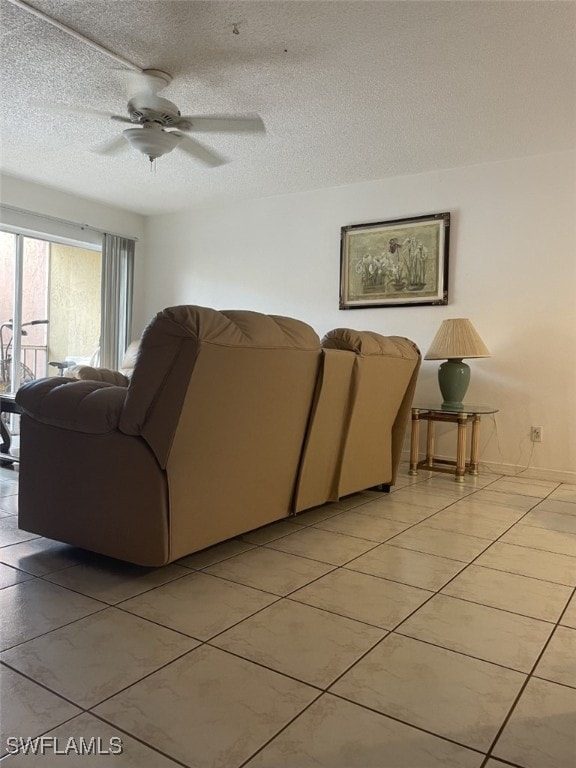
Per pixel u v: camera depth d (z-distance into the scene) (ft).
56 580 6.46
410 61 9.28
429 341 14.89
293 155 13.73
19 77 10.11
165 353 6.01
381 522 9.22
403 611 5.84
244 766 3.50
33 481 7.25
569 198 13.02
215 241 18.84
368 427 10.25
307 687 4.39
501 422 13.89
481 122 11.64
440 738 3.80
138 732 3.80
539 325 13.41
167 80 9.88
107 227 19.10
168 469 6.27
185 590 6.25
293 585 6.47
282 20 8.23
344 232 16.06
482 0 7.69
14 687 4.29
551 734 3.86
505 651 5.04
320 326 16.72
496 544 8.15
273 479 8.13
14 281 17.51
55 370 18.74
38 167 15.25
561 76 9.71
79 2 7.91
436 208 14.71
